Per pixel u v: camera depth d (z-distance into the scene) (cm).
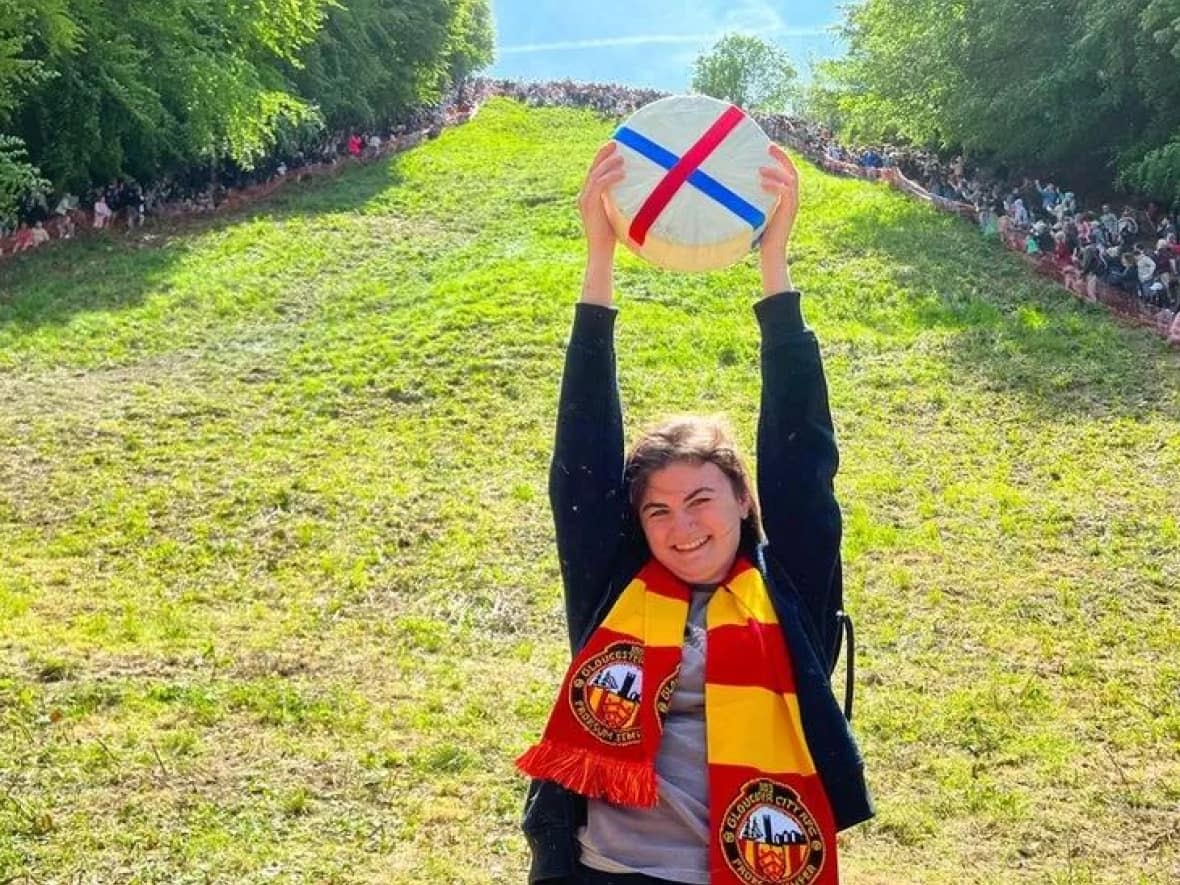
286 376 1997
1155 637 1159
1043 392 1930
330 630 1125
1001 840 782
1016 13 3120
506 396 1894
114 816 706
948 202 3175
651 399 1905
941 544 1407
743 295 2489
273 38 3500
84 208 3158
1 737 802
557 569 1314
